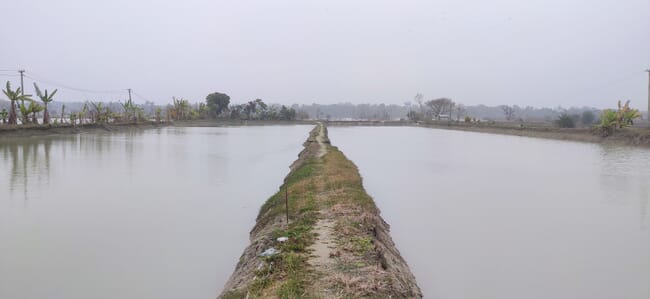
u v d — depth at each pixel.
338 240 9.52
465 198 18.41
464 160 31.73
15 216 14.98
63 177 22.64
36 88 53.16
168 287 9.61
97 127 61.94
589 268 10.76
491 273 10.47
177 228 13.82
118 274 10.26
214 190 19.64
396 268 9.06
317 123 98.62
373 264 8.20
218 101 104.12
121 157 31.02
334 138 58.16
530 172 25.67
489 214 15.79
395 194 19.11
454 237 13.12
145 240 12.65
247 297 6.93
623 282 9.95
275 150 37.81
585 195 19.05
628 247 12.25
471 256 11.55
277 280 7.49
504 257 11.49
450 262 11.14
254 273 8.00
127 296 9.16
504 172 25.67
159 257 11.35
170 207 16.41
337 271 7.75
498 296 9.28
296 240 9.41
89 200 17.45
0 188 19.72
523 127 64.56
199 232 13.44
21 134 46.47
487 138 57.81
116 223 14.30
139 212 15.67
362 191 15.38
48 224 14.09
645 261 11.23
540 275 10.37
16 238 12.70
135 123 72.56
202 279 10.04
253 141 47.88
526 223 14.65
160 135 56.28
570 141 50.62
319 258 8.45
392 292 7.17
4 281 9.82
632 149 39.66
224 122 96.19
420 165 28.78
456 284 9.85
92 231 13.43
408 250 12.00
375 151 38.88
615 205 17.22
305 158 25.98
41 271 10.39
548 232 13.64
